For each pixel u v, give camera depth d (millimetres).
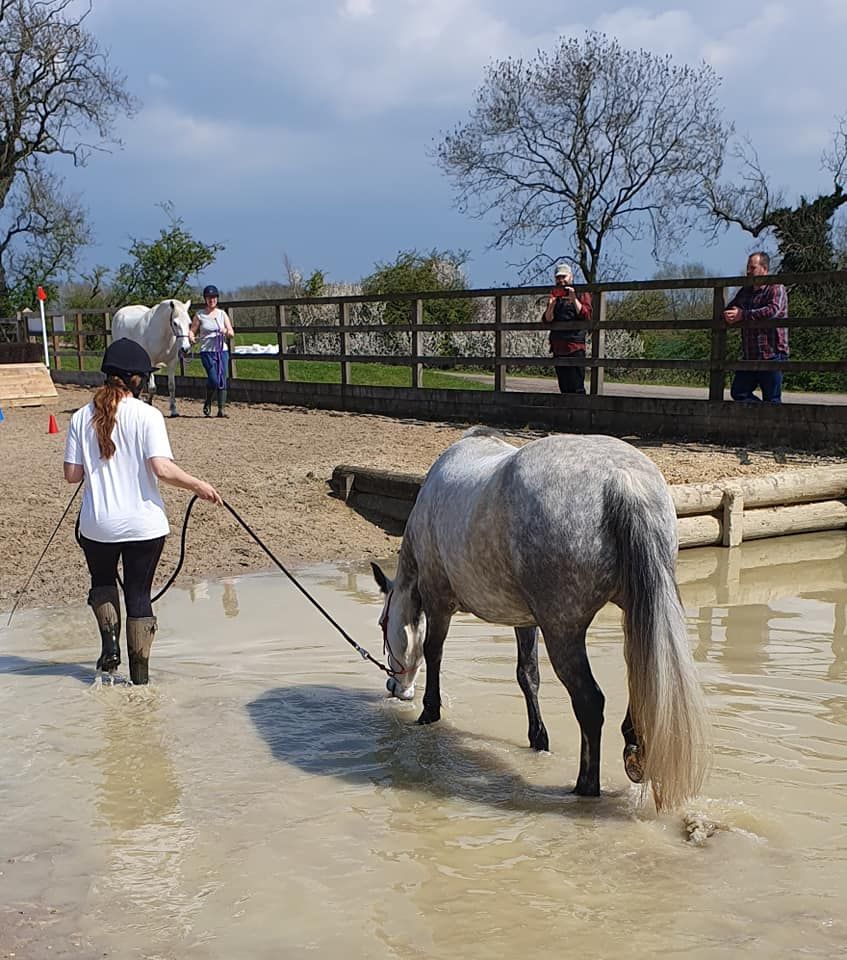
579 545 3508
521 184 29141
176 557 8078
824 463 9617
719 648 5754
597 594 3551
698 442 11367
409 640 4938
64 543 8086
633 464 3584
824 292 21594
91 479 5191
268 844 3590
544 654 5855
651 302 25109
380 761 4359
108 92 35406
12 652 5879
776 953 2834
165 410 16625
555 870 3354
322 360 16703
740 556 8078
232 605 6887
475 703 5051
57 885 3307
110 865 3443
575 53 28031
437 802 3930
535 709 4426
